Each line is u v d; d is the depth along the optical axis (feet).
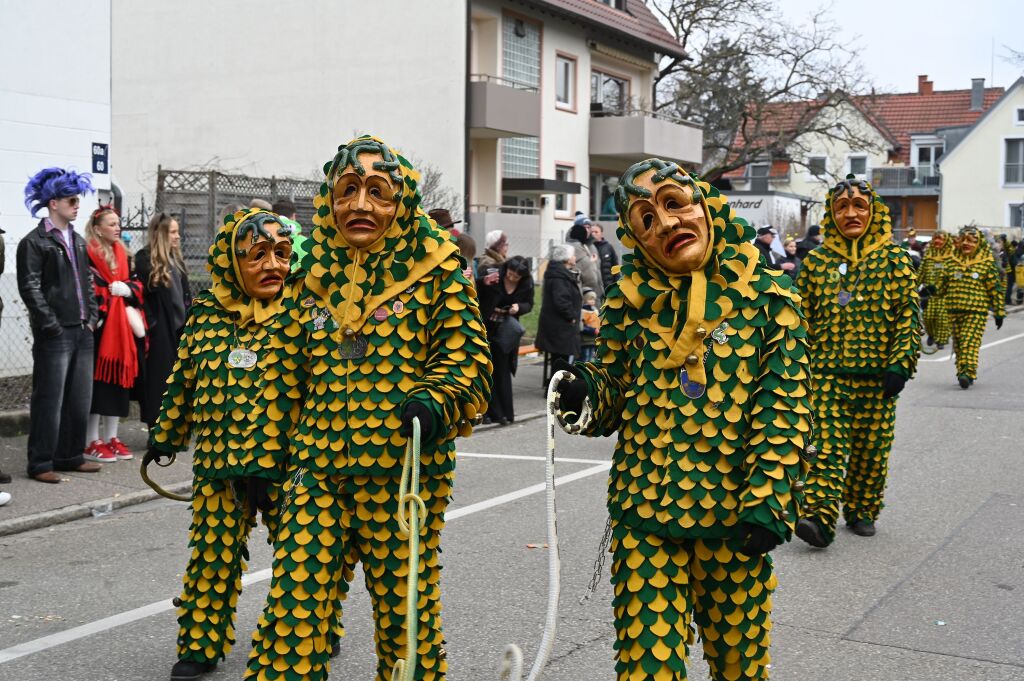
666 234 12.06
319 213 14.19
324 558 13.41
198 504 16.17
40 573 21.50
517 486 29.40
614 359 12.72
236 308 16.20
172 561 22.40
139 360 30.81
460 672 16.44
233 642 16.46
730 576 12.35
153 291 30.76
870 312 23.38
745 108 127.95
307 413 13.91
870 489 24.31
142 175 101.91
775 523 11.71
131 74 102.06
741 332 12.22
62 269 28.32
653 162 12.24
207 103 99.25
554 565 11.22
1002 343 71.72
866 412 23.93
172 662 16.81
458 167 89.97
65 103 40.27
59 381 28.43
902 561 22.52
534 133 94.12
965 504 27.63
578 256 46.55
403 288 13.80
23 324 38.37
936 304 59.93
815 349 23.98
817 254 24.18
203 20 98.99
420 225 14.01
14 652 17.16
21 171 38.78
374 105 92.53
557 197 105.19
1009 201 195.93
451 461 14.19
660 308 12.42
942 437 37.47
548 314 42.96
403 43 91.20
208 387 16.07
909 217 217.36
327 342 13.92
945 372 56.44
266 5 96.37
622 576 12.38
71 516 25.80
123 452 31.30
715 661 12.66
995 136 196.03
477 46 94.94
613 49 110.93
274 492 14.80
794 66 126.62
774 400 12.05
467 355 13.74
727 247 12.39
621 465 12.57
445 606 19.45
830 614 19.20
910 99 222.69
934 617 19.07
